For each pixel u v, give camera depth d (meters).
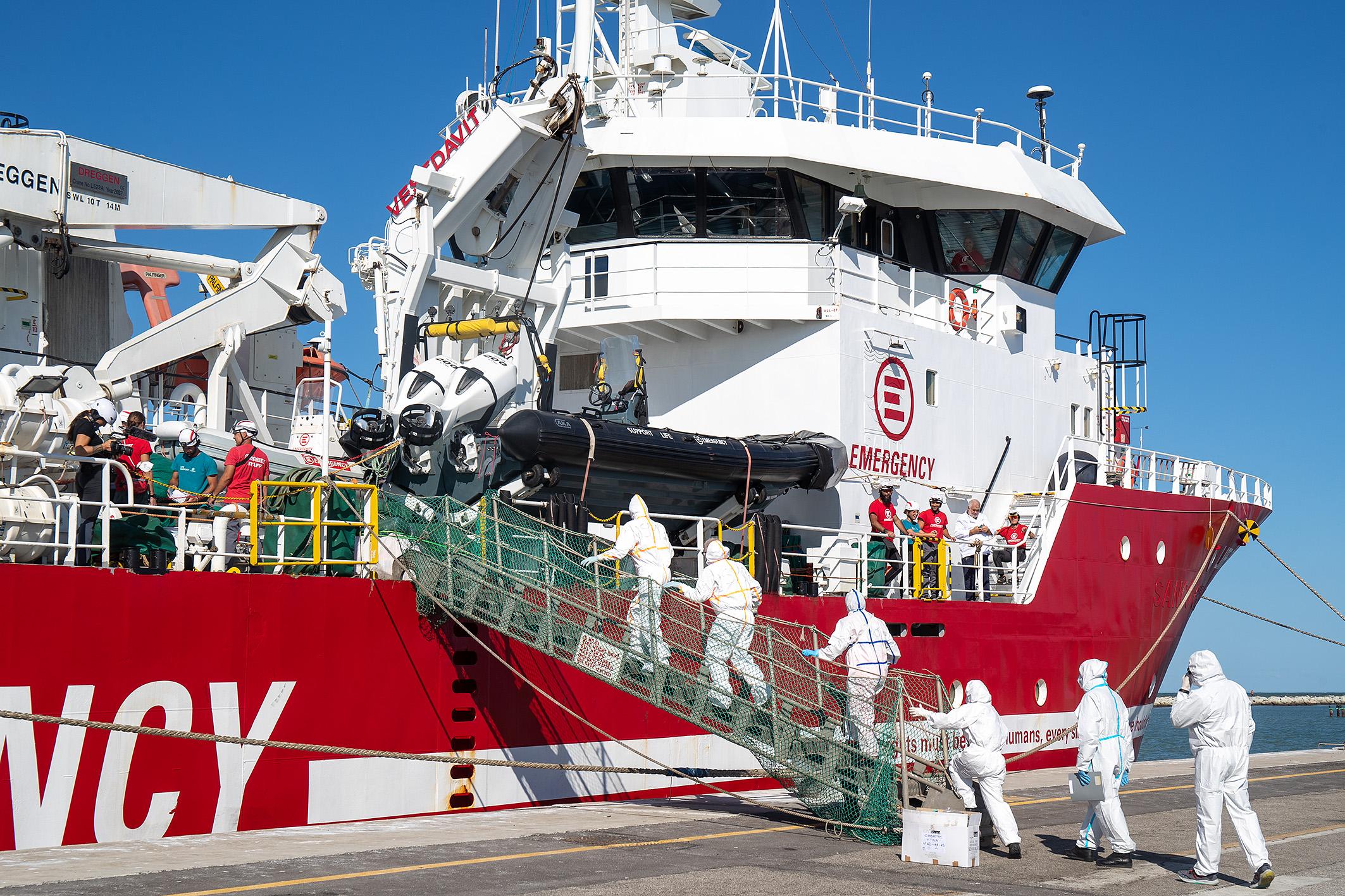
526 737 12.02
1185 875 8.27
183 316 12.55
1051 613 17.64
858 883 7.69
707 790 13.91
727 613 11.40
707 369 17.19
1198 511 20.28
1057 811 12.04
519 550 11.27
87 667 9.10
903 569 16.12
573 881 7.39
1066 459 20.34
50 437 9.73
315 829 9.90
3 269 11.66
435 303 13.90
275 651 10.15
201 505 10.13
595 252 17.58
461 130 14.20
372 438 12.38
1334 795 14.14
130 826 9.27
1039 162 19.84
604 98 18.94
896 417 17.14
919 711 10.96
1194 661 8.27
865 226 18.58
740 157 17.02
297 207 13.39
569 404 18.23
